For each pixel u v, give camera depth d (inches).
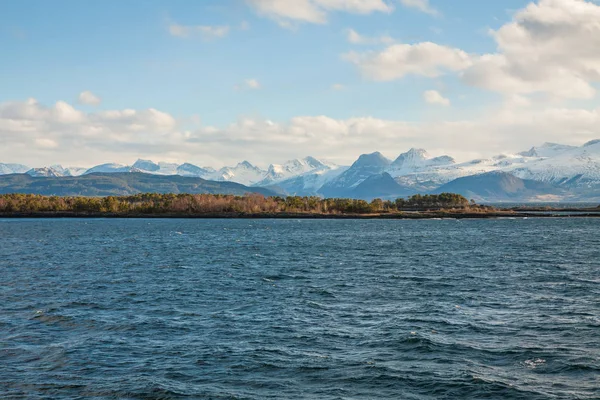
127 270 3875.5
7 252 5339.6
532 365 1573.6
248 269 3949.3
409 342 1812.3
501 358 1641.2
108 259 4687.5
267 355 1690.5
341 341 1845.5
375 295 2768.2
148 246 6195.9
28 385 1443.2
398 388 1413.6
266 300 2628.0
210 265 4220.0
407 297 2704.2
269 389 1416.1
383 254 5177.2
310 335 1929.1
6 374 1521.9
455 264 4252.0
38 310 2351.1
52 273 3673.7
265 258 4800.7
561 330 1963.6
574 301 2549.2
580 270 3806.6
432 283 3193.9
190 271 3821.4
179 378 1496.1
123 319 2188.7
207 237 7775.6
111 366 1592.0
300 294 2805.1
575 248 5797.2
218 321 2156.7
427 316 2225.6
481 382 1439.5
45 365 1599.4
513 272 3705.7
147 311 2356.1
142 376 1508.4
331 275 3597.4
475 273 3663.9
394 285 3120.1
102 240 7130.9
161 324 2101.4
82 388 1424.7
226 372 1541.6
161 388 1418.6
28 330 1999.3
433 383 1441.9
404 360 1632.6
